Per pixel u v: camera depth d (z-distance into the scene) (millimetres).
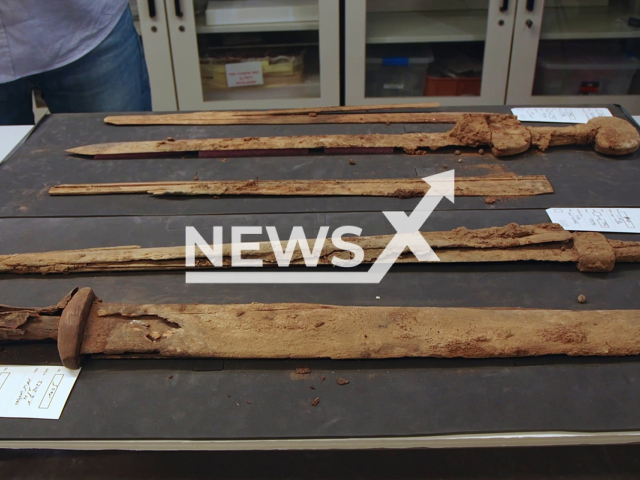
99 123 2496
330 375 1335
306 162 2191
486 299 1545
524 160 2168
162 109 3318
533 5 2891
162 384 1320
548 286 1585
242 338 1384
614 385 1295
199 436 1200
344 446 1209
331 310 1447
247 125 2457
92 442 1203
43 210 1921
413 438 1199
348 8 2922
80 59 2459
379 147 2225
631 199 1915
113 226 1837
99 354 1372
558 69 3191
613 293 1556
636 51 3225
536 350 1352
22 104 2660
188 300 1553
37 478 1314
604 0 3182
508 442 1209
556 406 1248
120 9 2490
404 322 1414
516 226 1725
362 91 3262
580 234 1694
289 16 3008
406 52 3234
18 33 2248
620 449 1362
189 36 3023
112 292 1584
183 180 2082
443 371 1341
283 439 1200
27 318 1400
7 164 2184
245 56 3223
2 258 1660
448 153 2234
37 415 1248
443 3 3271
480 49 3279
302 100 3275
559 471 1319
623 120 2230
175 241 1756
